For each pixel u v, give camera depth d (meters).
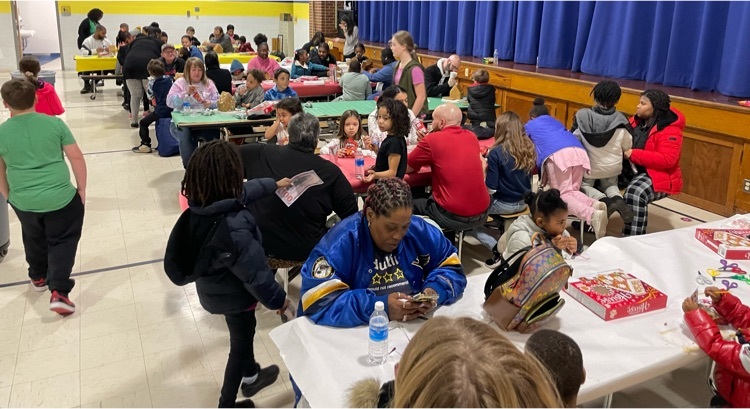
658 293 1.90
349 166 3.54
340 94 7.15
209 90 5.38
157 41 7.47
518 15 7.03
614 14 5.71
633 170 3.75
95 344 2.71
